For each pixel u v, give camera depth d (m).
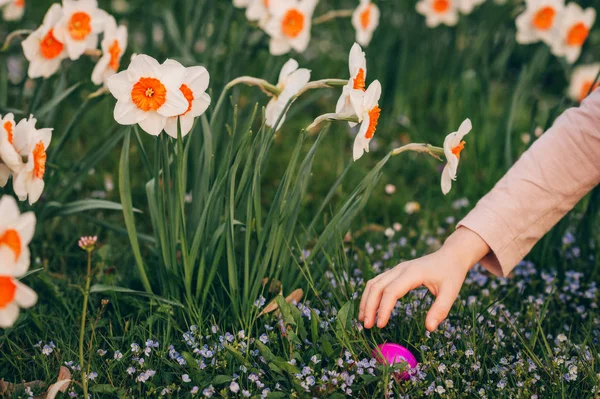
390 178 1.73
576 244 1.43
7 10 1.58
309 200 1.63
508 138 1.55
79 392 1.12
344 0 2.34
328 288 1.29
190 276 1.21
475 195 1.65
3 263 0.98
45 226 1.46
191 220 1.27
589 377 1.14
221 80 1.67
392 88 2.04
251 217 1.20
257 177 1.19
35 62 1.31
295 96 1.17
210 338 1.18
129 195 1.20
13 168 1.09
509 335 1.23
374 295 1.09
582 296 1.34
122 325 1.21
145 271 1.28
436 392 1.13
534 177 1.12
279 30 1.58
